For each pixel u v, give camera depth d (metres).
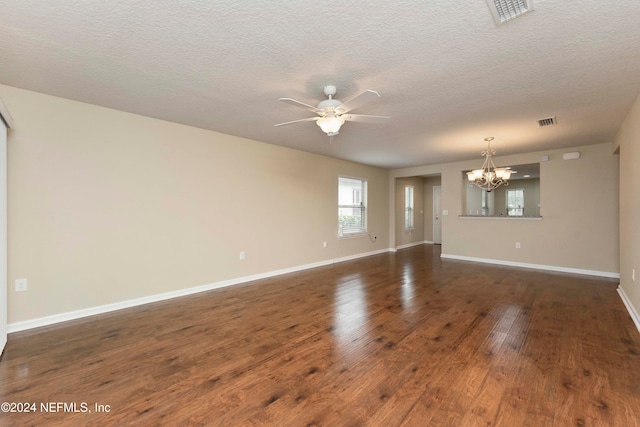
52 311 2.95
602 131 4.14
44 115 2.90
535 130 4.09
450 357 2.26
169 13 1.72
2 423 1.58
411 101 3.04
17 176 2.75
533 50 2.11
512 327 2.82
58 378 2.00
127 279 3.44
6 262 2.58
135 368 2.13
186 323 2.96
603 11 1.70
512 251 5.91
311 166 5.73
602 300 3.64
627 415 1.61
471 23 1.82
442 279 4.74
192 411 1.68
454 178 6.72
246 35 1.95
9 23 1.80
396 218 8.24
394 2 1.63
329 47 2.08
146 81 2.62
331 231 6.18
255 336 2.65
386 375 2.03
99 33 1.92
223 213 4.36
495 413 1.64
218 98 3.00
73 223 3.07
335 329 2.80
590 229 5.07
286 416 1.63
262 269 4.88
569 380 1.95
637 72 2.43
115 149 3.34
